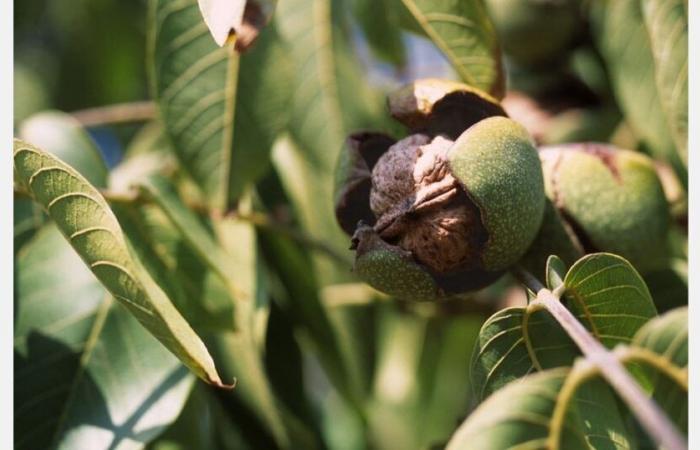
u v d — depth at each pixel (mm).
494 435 280
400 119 367
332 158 510
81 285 405
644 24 442
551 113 478
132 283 326
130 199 417
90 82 646
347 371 482
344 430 545
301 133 510
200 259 421
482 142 347
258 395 454
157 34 430
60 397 387
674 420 302
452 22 413
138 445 374
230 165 441
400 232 355
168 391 383
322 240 485
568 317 318
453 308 490
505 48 479
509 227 348
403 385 557
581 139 473
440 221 351
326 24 514
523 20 468
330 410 552
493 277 363
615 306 336
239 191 441
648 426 271
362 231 353
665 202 397
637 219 390
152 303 324
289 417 465
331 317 492
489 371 337
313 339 477
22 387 388
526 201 349
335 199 373
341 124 514
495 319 334
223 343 453
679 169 437
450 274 359
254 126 442
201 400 443
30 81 638
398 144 363
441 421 559
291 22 512
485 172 345
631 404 276
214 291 419
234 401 458
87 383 389
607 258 330
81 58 645
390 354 559
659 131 441
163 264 417
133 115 499
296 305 474
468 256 355
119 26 644
